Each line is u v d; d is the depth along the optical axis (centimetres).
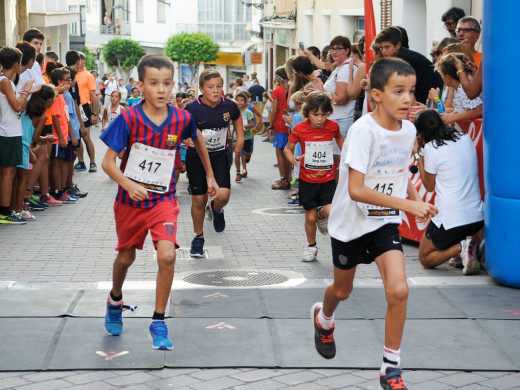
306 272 860
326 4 2977
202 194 917
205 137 908
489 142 768
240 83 3319
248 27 5272
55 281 809
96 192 1455
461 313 686
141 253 937
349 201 506
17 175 1136
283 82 1483
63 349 597
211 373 561
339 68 1191
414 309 696
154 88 568
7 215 1131
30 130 1134
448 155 827
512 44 742
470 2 1482
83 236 1049
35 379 547
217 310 688
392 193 508
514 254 753
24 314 668
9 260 904
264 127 2939
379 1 2045
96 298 716
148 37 6875
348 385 542
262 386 539
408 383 546
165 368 568
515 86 744
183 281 807
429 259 845
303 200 902
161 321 583
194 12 6138
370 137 488
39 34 1365
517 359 589
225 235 1067
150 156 579
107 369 564
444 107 955
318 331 553
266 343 614
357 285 771
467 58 903
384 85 482
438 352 600
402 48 1023
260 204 1342
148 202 584
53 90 1139
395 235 505
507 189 754
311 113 887
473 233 836
